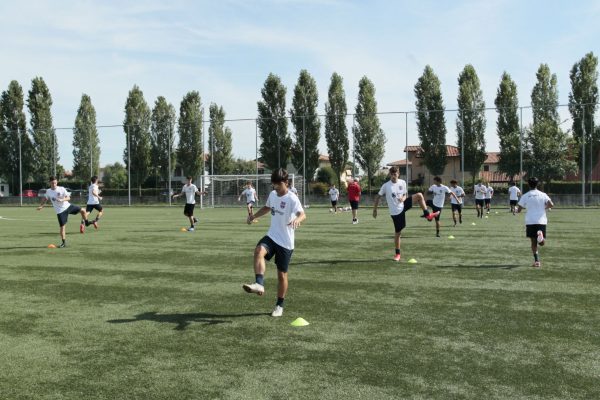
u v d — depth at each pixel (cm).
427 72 5062
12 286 886
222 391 426
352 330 605
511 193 3008
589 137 4434
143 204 5338
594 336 575
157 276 977
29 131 5891
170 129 5672
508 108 4481
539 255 1222
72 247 1441
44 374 470
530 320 645
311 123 5169
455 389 427
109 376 462
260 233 1848
